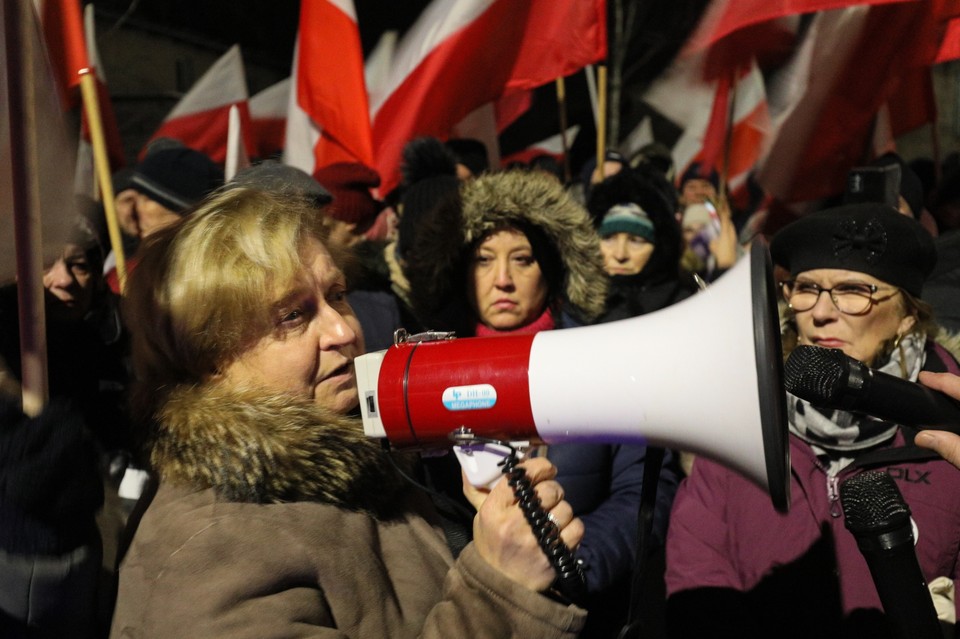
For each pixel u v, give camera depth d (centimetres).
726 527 191
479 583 120
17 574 113
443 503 161
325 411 135
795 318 197
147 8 1072
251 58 1204
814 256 189
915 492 175
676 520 196
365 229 341
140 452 138
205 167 350
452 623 120
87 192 393
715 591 184
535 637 117
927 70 529
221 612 115
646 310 316
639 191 334
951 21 420
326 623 123
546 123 1045
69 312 226
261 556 120
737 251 471
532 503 120
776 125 470
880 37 436
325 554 125
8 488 111
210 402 129
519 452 124
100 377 228
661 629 255
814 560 179
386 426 126
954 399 141
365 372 128
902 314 188
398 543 141
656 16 1055
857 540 142
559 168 558
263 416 128
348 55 386
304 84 397
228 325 132
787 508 106
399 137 418
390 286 286
